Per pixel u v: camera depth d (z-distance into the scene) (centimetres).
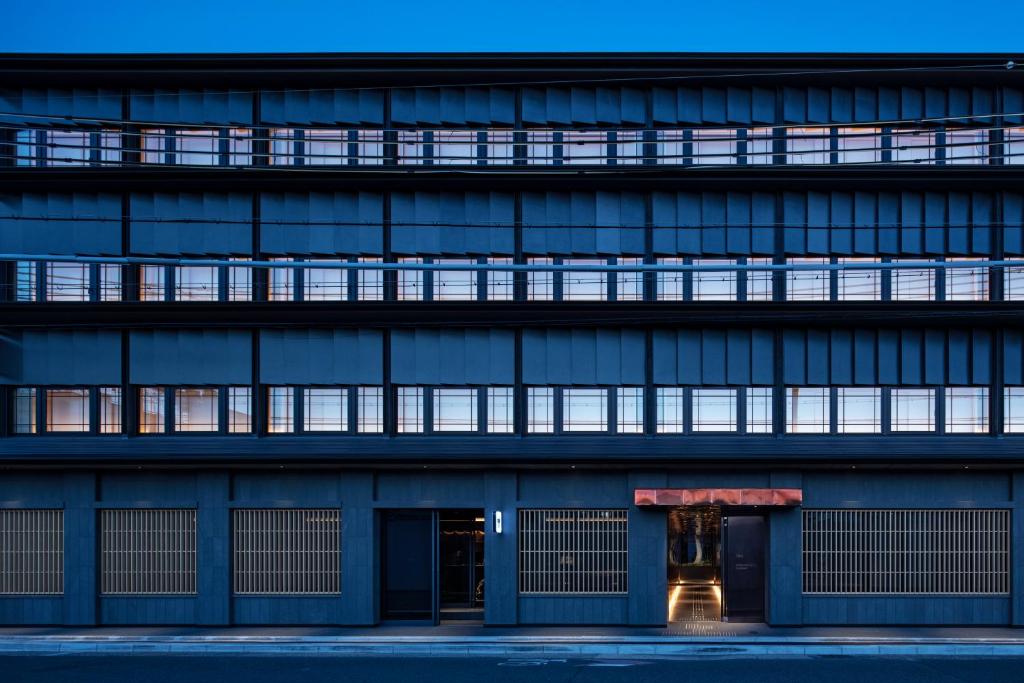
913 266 1511
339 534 2083
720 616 2103
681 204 2097
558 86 2111
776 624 2033
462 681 1571
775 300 2055
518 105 2114
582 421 2098
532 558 2075
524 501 2069
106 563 2088
